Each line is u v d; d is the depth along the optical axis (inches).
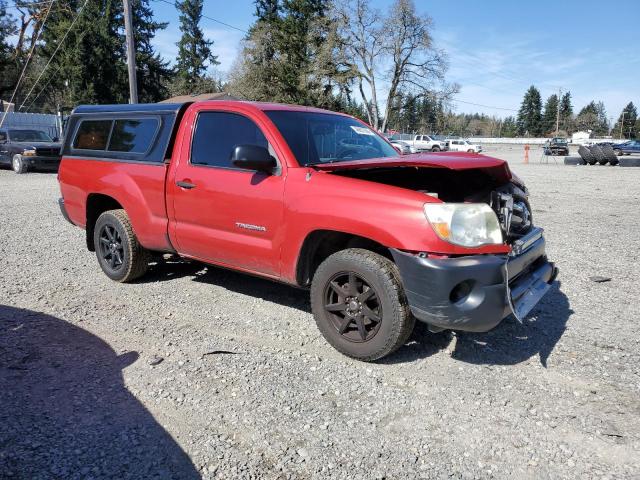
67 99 1787.6
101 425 115.8
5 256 262.8
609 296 203.5
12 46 1663.4
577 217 390.3
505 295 132.8
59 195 501.4
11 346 156.0
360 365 146.7
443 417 121.0
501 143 3745.1
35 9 1617.9
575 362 147.4
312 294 154.9
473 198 153.1
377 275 139.5
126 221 211.9
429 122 3932.1
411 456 106.8
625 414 121.3
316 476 100.6
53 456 104.3
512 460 105.7
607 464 104.2
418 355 152.9
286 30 1923.0
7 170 792.3
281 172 159.6
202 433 113.7
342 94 2084.2
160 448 108.3
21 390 130.3
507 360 149.3
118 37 1908.2
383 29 1984.5
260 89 2048.5
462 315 130.5
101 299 199.9
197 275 232.2
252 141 169.9
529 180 710.5
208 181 175.6
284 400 127.6
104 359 148.6
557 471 102.3
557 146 1715.1
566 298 201.5
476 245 132.0
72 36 1721.2
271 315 184.1
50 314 183.0
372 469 102.7
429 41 2006.6
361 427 116.8
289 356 151.7
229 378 138.1
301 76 1924.2
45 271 236.7
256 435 113.3
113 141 214.7
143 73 2022.6
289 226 154.6
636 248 284.0
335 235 153.6
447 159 146.6
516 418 120.3
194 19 2726.4
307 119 180.7
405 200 135.0
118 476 99.1
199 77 2751.0
